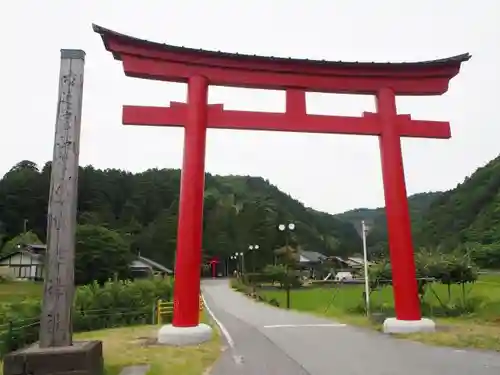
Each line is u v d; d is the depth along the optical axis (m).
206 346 11.78
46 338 7.65
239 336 13.95
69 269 7.95
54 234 7.98
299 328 16.05
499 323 16.00
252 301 36.16
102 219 83.69
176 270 12.58
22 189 77.06
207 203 110.44
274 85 14.39
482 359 10.12
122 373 8.80
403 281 13.95
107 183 99.19
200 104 13.50
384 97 14.92
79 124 8.52
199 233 12.79
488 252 61.72
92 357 7.50
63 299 7.82
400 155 14.55
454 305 20.52
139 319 20.59
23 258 54.53
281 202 141.75
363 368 9.24
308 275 75.38
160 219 93.31
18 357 7.07
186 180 12.91
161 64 13.67
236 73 14.13
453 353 10.85
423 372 8.84
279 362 9.91
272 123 14.07
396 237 14.08
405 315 13.90
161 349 11.37
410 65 15.00
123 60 13.48
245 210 103.56
